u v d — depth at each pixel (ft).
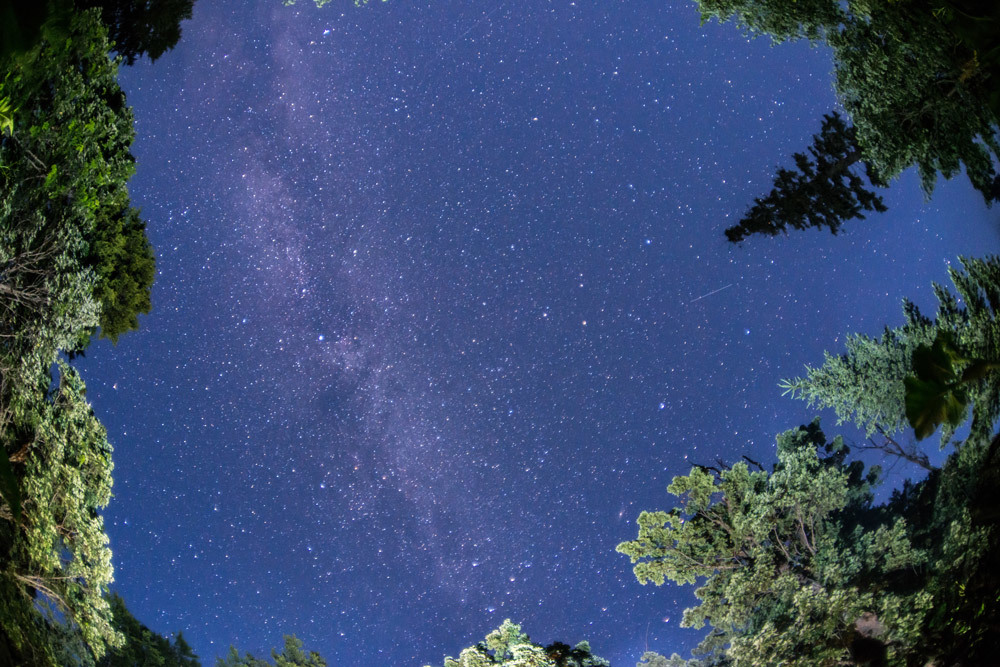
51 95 29.37
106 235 39.27
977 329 33.19
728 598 51.83
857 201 47.34
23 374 31.94
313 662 68.80
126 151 34.86
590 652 49.08
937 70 26.94
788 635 47.32
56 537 34.83
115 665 57.98
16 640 32.19
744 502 53.78
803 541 53.06
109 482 36.19
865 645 43.04
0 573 32.89
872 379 57.11
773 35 34.19
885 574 48.93
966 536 34.47
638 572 54.34
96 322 33.81
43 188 30.04
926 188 31.01
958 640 32.73
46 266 31.91
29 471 33.01
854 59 31.35
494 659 48.26
